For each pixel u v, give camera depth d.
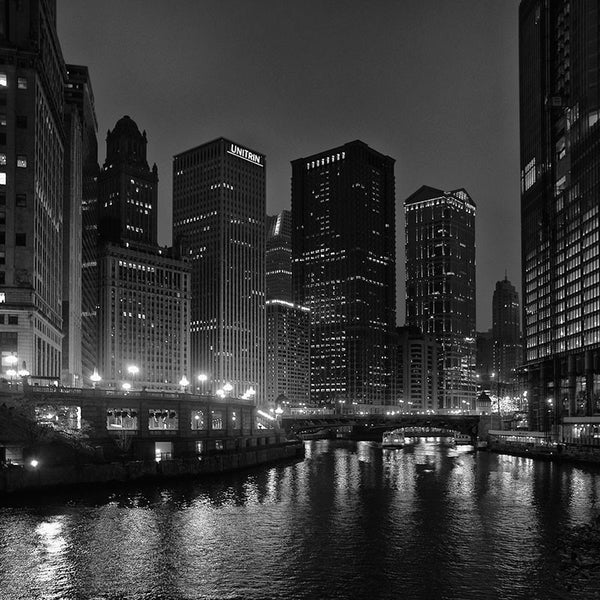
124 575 58.00
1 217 142.25
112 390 120.12
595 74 197.75
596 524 80.62
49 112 162.88
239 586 55.91
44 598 52.25
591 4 199.62
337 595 54.03
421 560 64.19
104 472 100.88
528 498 102.56
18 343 139.12
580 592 54.81
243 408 163.38
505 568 61.50
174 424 172.75
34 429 97.56
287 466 152.12
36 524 74.69
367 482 122.19
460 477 132.50
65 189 198.12
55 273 172.62
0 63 144.62
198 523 78.56
